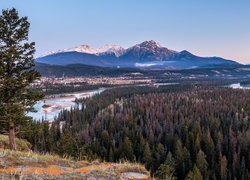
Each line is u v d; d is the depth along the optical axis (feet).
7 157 28.27
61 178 23.91
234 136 271.28
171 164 178.19
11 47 84.07
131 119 335.67
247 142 233.96
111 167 31.37
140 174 31.32
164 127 295.89
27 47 89.40
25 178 21.88
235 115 352.28
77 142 188.96
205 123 315.78
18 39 88.48
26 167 25.62
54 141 223.30
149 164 192.03
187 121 306.35
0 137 100.53
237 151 230.48
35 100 90.43
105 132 256.93
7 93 84.12
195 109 416.87
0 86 82.38
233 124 308.81
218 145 229.86
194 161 212.23
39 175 23.50
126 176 28.89
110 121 321.73
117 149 222.07
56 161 31.07
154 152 215.92
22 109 85.71
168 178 39.37
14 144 84.43
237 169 196.13
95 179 25.52
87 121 355.56
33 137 193.57
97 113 414.21
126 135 265.95
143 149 225.97
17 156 29.81
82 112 401.08
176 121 333.83
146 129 293.23
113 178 26.94
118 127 309.42
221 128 294.66
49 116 436.35
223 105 431.02
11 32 86.48
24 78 86.38
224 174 184.85
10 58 83.51
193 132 267.18
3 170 23.07
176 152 202.69
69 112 394.52
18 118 82.99
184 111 394.52
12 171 23.02
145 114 381.40
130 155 209.67
